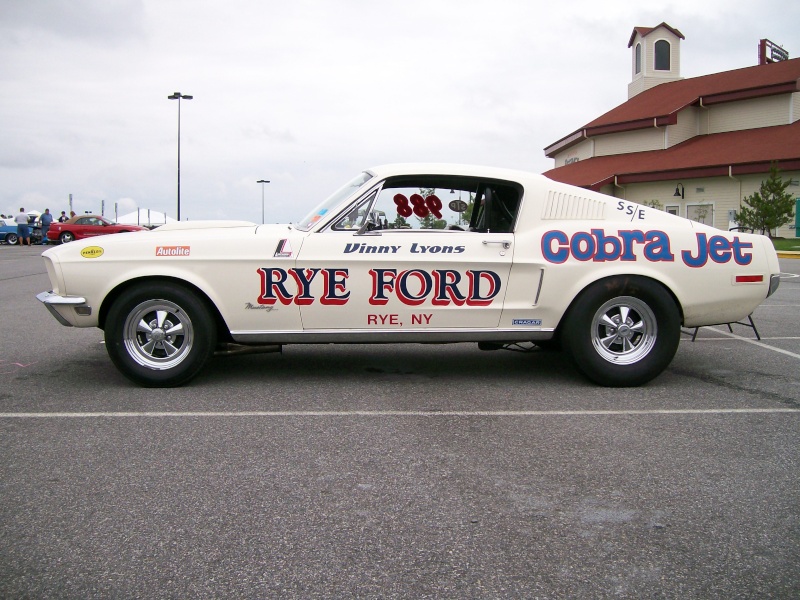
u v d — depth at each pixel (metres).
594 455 3.86
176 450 3.92
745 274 5.43
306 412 4.69
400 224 5.39
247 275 5.19
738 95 31.89
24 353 6.69
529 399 5.05
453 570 2.64
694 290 5.38
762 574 2.62
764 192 25.62
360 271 5.23
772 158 28.12
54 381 5.55
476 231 5.42
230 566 2.66
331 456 3.83
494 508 3.17
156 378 5.22
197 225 5.75
